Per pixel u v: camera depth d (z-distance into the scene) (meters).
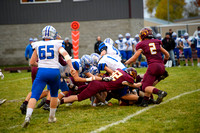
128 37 45.97
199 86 22.91
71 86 17.08
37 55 14.07
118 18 62.78
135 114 15.19
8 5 63.34
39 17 63.53
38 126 13.58
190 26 68.25
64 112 16.59
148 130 12.11
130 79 16.83
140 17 64.75
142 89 17.00
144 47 16.72
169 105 16.80
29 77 35.56
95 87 17.06
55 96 14.05
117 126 12.88
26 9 63.44
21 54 64.31
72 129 12.75
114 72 17.64
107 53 20.36
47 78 13.39
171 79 27.64
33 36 63.97
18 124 14.11
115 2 62.47
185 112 14.85
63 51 13.44
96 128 12.74
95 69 18.73
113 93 18.05
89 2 62.78
